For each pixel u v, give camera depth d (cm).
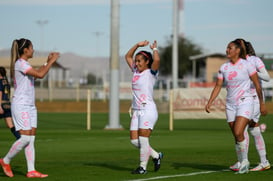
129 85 12975
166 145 4112
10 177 2506
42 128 6091
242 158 2619
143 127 2559
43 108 10481
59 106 10488
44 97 14875
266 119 7881
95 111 10406
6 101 3681
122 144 4181
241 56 2616
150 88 2577
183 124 6862
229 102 2627
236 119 2588
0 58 8312
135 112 2603
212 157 3331
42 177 2494
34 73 2444
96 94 15150
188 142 4350
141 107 2570
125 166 2894
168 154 3500
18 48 2486
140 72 2597
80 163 3033
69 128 6106
